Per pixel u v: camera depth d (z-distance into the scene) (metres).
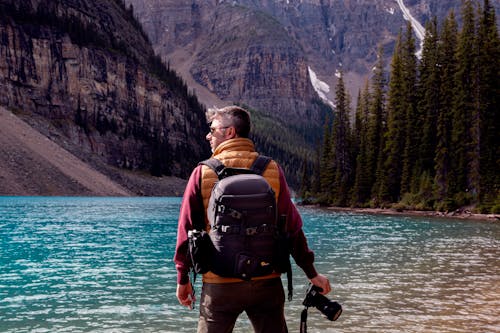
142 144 195.38
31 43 173.50
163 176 194.62
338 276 14.57
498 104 62.91
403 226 38.88
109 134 185.75
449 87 69.06
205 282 3.80
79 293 12.28
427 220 48.41
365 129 92.56
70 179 120.94
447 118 65.81
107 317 9.80
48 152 126.38
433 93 72.12
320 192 105.94
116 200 103.56
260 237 3.55
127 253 20.58
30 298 11.66
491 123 61.22
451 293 12.11
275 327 3.80
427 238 27.94
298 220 3.90
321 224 40.88
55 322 9.41
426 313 9.98
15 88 166.38
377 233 31.41
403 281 13.77
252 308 3.75
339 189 91.31
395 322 9.22
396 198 76.19
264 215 3.57
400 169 76.25
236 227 3.53
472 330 8.68
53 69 177.88
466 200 61.84
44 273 15.41
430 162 71.56
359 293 12.04
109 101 191.75
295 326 8.99
